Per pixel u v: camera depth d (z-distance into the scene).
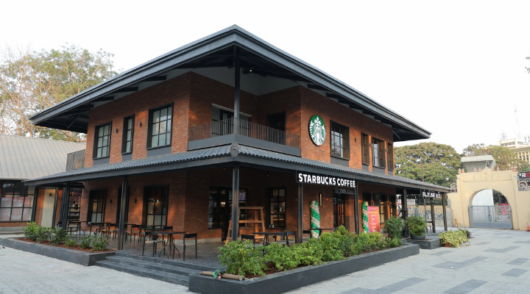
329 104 17.48
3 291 7.82
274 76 16.36
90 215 18.91
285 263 8.39
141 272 9.54
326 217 16.55
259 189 16.36
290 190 15.27
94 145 19.17
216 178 14.86
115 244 13.58
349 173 12.99
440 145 53.88
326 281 8.89
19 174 21.78
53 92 32.75
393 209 23.38
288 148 14.34
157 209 15.00
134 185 16.16
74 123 22.67
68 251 11.88
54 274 9.71
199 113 14.36
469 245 17.72
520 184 29.83
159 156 14.23
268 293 7.30
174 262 9.80
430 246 16.00
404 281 8.96
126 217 16.23
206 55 11.79
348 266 9.98
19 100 30.97
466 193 33.16
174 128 14.46
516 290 8.06
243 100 16.19
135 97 16.86
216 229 14.70
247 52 12.18
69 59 33.53
